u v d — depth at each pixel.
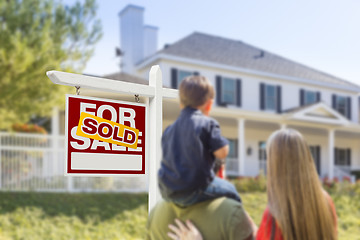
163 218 2.05
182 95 2.04
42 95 9.45
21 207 9.02
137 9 20.42
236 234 1.81
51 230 8.27
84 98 2.74
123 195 10.76
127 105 2.95
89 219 9.02
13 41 8.53
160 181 1.96
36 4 9.94
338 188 13.83
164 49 18.20
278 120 17.67
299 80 21.66
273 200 1.79
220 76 19.00
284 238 1.72
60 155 11.03
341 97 23.89
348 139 24.48
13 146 10.25
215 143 1.89
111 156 2.84
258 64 21.17
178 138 1.93
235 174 17.23
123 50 20.58
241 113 16.20
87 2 10.84
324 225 1.73
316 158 22.70
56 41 10.41
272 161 1.83
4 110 9.45
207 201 1.89
